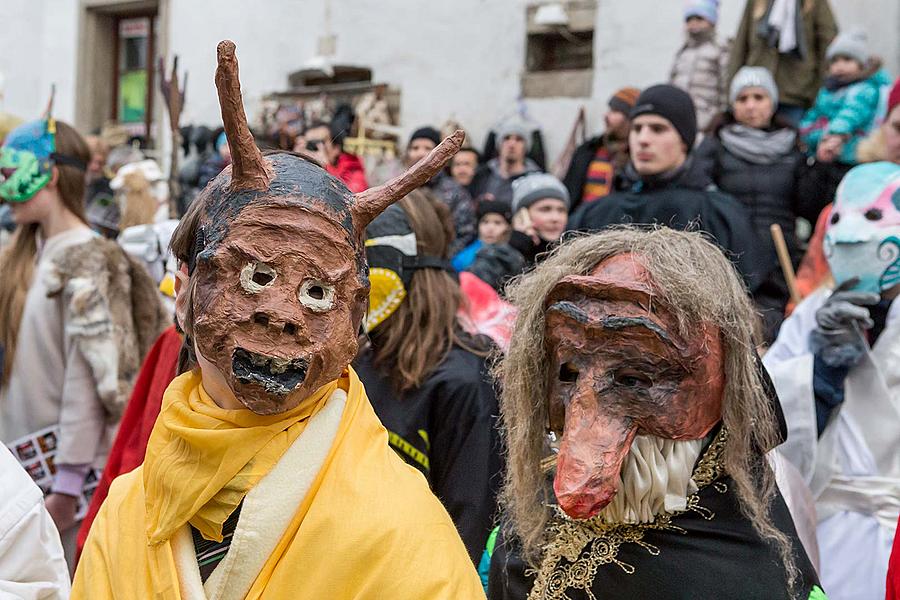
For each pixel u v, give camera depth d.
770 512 1.80
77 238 3.40
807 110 5.45
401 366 2.53
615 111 5.37
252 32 9.16
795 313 3.17
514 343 1.88
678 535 1.75
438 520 1.44
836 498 2.83
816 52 5.49
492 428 2.54
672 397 1.65
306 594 1.37
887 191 2.89
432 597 1.36
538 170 6.31
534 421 1.85
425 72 8.10
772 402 1.83
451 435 2.50
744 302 1.76
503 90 7.69
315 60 8.52
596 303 1.67
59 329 3.36
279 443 1.41
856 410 2.85
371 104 8.11
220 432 1.40
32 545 1.80
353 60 8.51
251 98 9.09
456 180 6.23
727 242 3.68
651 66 6.95
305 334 1.33
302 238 1.34
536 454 1.86
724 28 6.28
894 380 2.86
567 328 1.67
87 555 1.54
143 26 11.12
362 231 1.41
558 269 1.79
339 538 1.38
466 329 2.68
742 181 4.58
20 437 3.39
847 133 4.66
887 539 2.76
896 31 5.82
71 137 3.49
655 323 1.63
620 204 3.89
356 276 1.39
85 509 3.35
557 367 1.70
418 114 8.11
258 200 1.35
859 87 4.80
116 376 3.30
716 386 1.70
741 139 4.61
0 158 3.41
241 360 1.33
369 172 7.12
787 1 5.41
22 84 11.24
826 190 4.55
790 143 4.63
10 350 3.38
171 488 1.43
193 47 9.63
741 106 4.66
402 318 2.55
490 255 3.91
